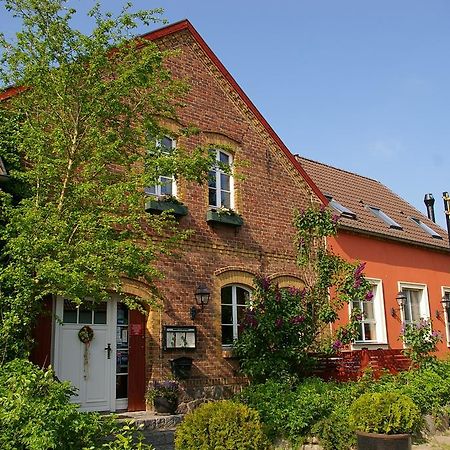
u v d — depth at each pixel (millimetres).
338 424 9383
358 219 18641
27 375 6852
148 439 9656
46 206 8078
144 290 11594
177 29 13711
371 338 17641
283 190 15516
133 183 8148
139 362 11477
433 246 20547
